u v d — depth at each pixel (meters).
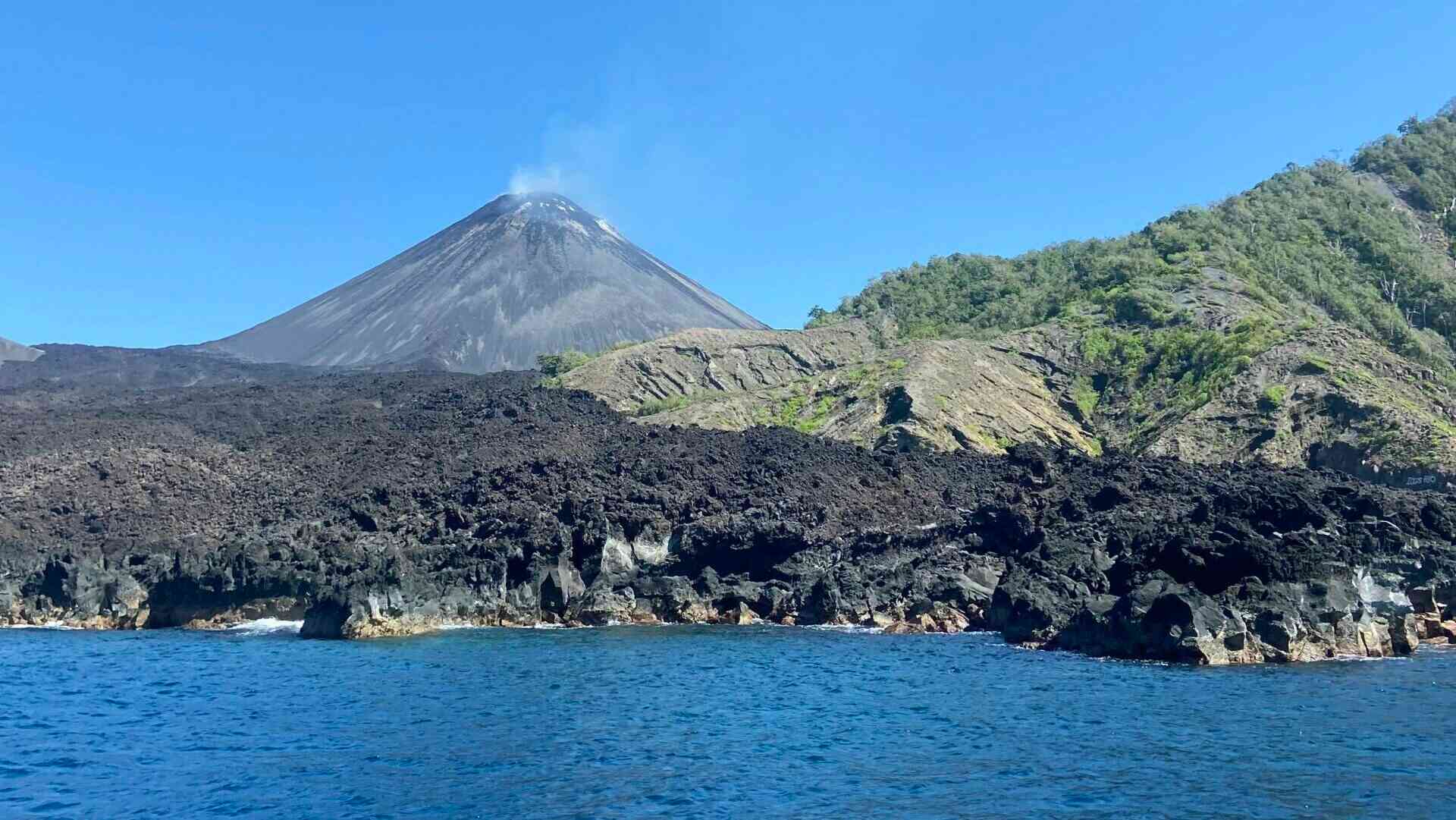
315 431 156.62
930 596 99.31
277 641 93.62
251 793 44.22
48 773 47.75
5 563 114.31
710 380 189.25
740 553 109.19
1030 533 102.31
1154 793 42.25
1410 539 84.44
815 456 130.75
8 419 157.50
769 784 44.56
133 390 186.88
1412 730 51.25
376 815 41.16
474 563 105.06
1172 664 71.75
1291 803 40.75
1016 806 41.00
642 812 41.06
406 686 67.94
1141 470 117.06
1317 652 73.38
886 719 56.28
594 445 141.25
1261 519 87.81
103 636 99.44
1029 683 65.56
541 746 51.44
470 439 145.38
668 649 84.25
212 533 120.75
